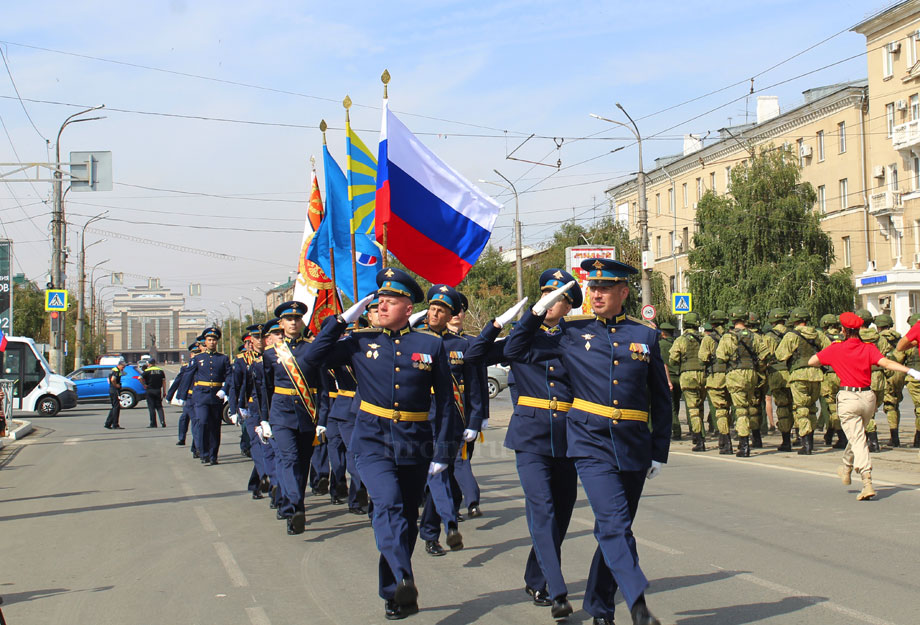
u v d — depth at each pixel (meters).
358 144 12.47
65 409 33.34
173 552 8.17
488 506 10.32
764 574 6.75
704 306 36.06
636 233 62.19
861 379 9.71
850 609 5.82
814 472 11.79
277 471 9.16
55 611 6.32
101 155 21.14
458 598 6.43
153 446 19.09
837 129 45.41
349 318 6.22
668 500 10.02
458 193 11.06
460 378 8.34
